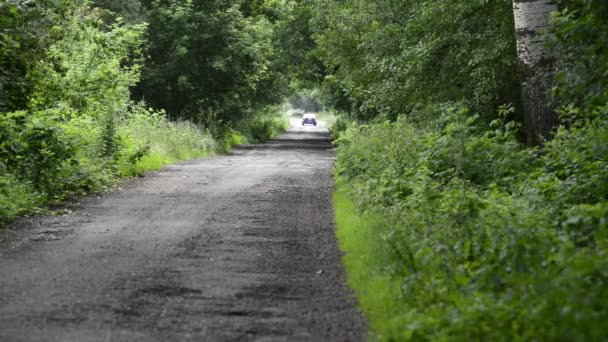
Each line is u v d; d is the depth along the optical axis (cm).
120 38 4375
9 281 1325
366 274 1337
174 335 1027
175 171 3725
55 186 2522
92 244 1692
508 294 966
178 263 1490
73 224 1980
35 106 3023
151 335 1025
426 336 916
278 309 1162
